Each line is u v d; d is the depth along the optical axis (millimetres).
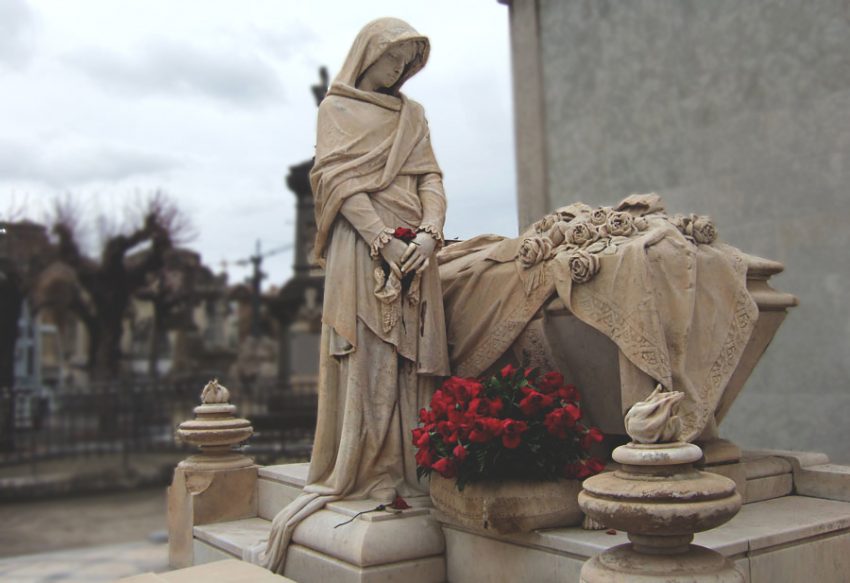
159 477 11398
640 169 6559
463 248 3695
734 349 2822
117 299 18812
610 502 1864
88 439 14578
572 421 2543
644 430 1945
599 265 2771
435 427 2688
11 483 10594
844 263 5168
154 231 19016
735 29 5891
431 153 3422
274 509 3924
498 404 2570
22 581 4195
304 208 17562
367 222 3057
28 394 15219
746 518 2682
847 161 5180
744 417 5727
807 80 5422
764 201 5645
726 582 1807
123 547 5215
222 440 4051
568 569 2369
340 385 3205
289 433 9023
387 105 3318
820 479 3100
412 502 2980
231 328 32938
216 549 3613
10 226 16562
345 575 2711
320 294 17719
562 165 7254
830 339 5230
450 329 3381
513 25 7812
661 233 2775
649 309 2629
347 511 2895
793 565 2475
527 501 2480
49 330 30734
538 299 3045
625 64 6738
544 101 7480
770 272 3199
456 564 2795
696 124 6133
